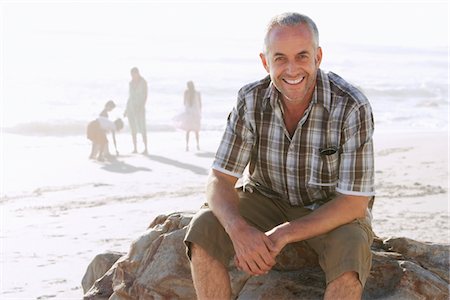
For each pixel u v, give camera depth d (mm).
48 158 16234
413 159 15383
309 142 4102
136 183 12914
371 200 4402
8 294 6738
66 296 6715
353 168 4020
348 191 4020
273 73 3971
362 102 3998
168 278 4645
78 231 9328
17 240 8875
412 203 10641
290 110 4098
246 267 3920
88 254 8234
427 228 9070
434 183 12320
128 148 18234
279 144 4160
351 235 3900
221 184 4211
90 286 5664
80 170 14508
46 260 7980
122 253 5734
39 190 12250
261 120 4156
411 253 4793
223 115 26328
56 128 21359
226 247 4062
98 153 17094
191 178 13492
